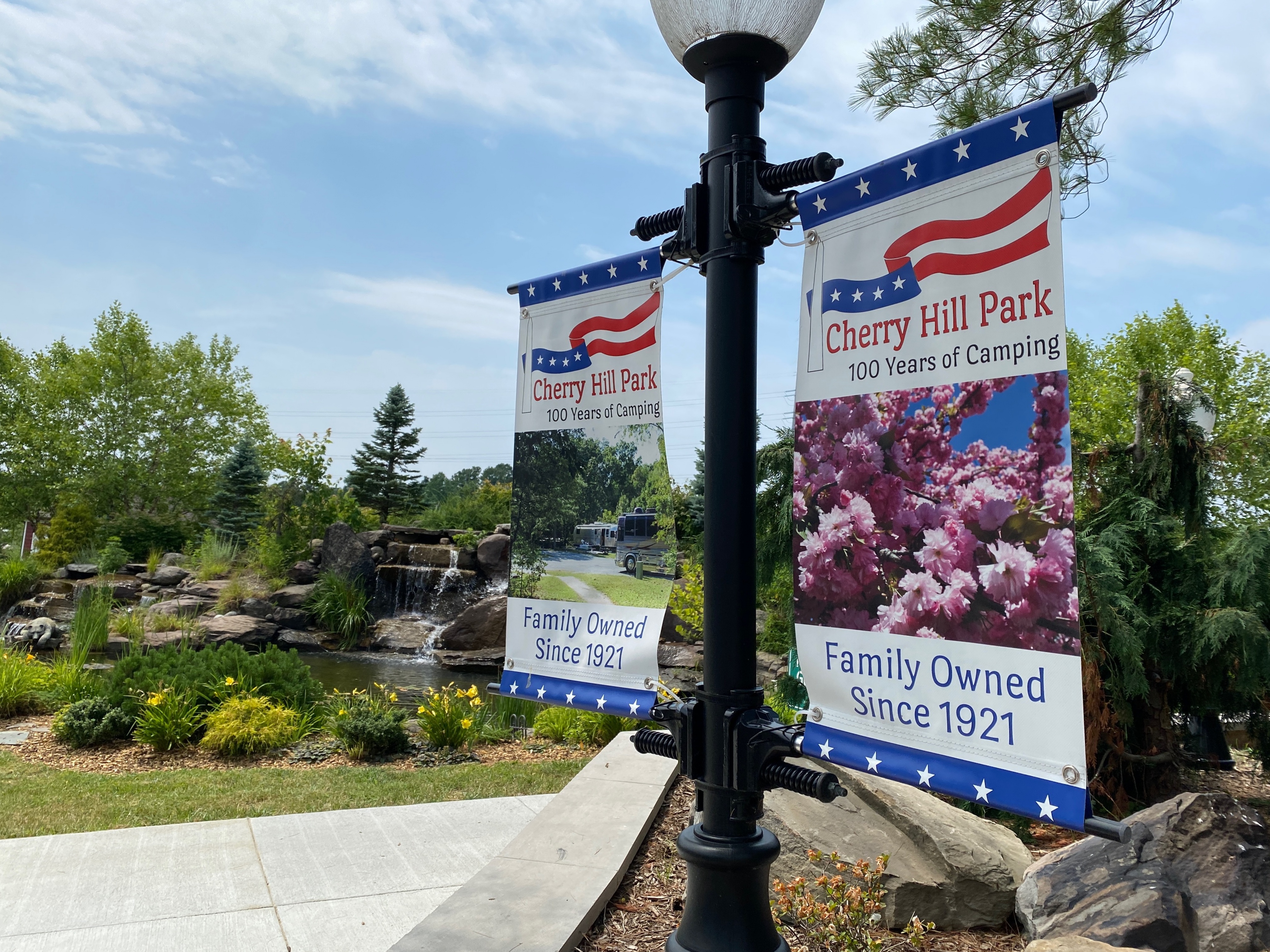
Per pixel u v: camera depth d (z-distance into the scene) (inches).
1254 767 289.4
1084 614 230.4
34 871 177.8
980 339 90.7
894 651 97.7
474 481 4141.2
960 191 92.7
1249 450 241.0
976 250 91.3
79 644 589.9
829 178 103.9
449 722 334.6
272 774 285.1
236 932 150.7
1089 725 221.9
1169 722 240.1
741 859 101.7
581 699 134.0
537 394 148.3
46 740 331.6
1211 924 130.4
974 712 90.3
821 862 155.7
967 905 148.6
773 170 104.9
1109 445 259.0
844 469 103.1
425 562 996.6
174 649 398.6
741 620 104.6
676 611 506.0
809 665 106.0
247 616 844.0
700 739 106.6
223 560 1081.4
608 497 135.6
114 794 251.8
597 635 134.6
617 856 169.2
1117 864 142.5
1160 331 1160.2
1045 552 85.1
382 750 321.4
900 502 97.6
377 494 1911.9
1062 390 84.1
